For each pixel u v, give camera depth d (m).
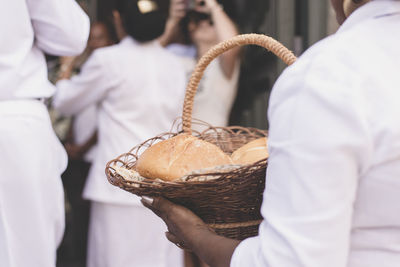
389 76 0.64
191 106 1.28
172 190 0.95
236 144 1.52
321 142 0.61
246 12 3.43
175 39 3.10
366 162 0.63
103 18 3.47
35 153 1.80
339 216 0.61
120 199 2.44
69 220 3.46
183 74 2.55
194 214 0.94
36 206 1.81
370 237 0.67
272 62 3.27
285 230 0.63
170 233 1.02
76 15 1.92
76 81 2.48
